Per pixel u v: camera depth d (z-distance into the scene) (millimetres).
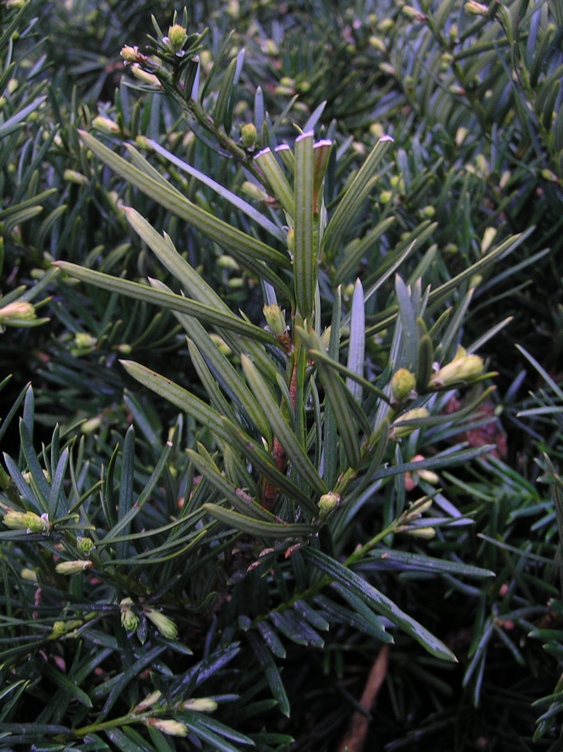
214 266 177
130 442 113
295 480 105
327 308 158
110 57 274
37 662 120
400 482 126
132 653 118
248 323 92
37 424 197
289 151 94
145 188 82
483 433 176
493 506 148
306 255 85
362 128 228
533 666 143
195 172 95
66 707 118
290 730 166
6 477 104
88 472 147
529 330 188
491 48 161
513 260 182
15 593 137
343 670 168
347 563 124
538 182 174
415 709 166
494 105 176
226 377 95
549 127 158
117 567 111
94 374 181
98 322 182
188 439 161
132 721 115
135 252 180
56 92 197
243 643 146
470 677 150
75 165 180
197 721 113
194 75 118
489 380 188
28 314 99
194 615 128
